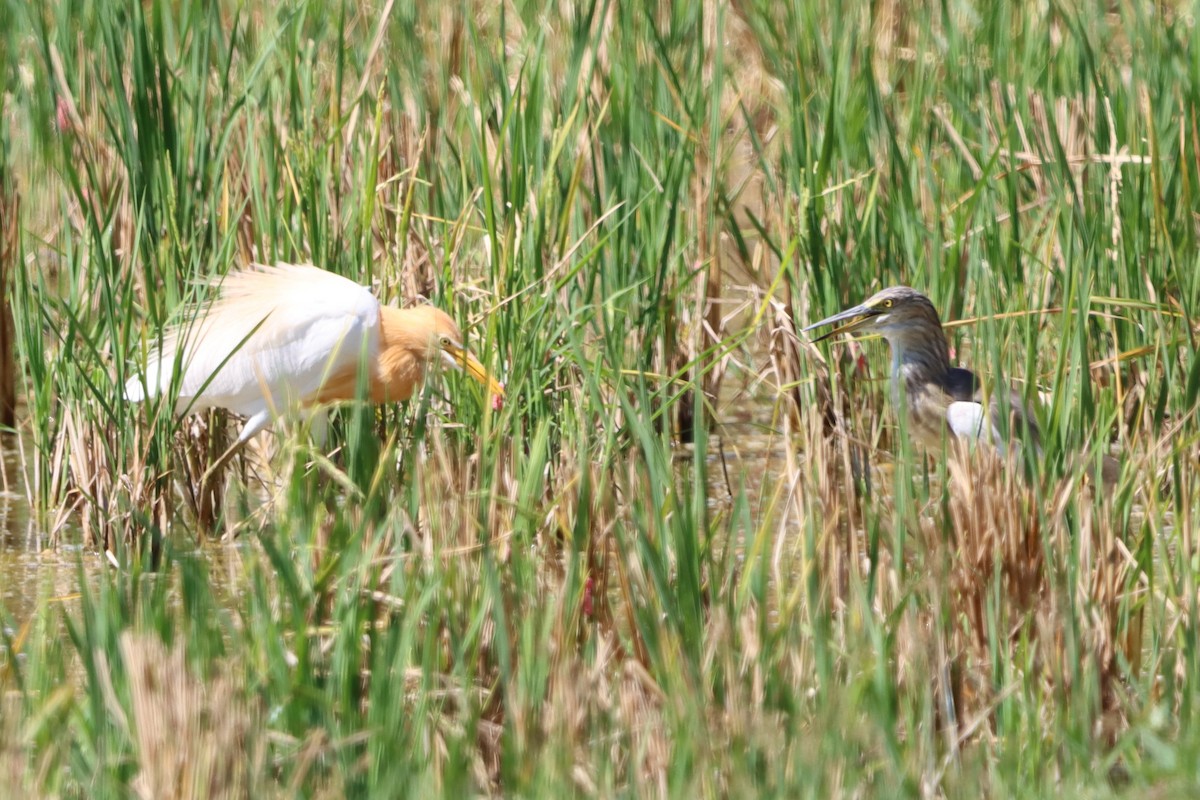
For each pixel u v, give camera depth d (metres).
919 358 11.98
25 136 15.74
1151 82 12.95
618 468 9.74
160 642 7.05
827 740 6.97
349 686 7.34
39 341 12.03
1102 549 8.22
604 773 6.91
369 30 14.29
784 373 13.87
